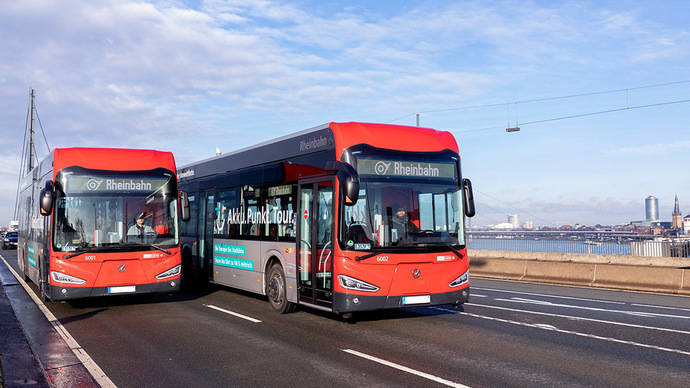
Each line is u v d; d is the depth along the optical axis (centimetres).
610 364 764
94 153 1305
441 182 1069
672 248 2277
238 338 959
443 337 956
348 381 687
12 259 3556
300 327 1059
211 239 1605
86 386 676
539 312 1241
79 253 1231
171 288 1307
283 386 669
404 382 680
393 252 1000
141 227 1293
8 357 787
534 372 723
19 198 2248
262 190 1324
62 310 1303
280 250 1223
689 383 671
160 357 823
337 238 996
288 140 1229
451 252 1048
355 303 978
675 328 1039
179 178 1919
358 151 1017
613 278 1839
